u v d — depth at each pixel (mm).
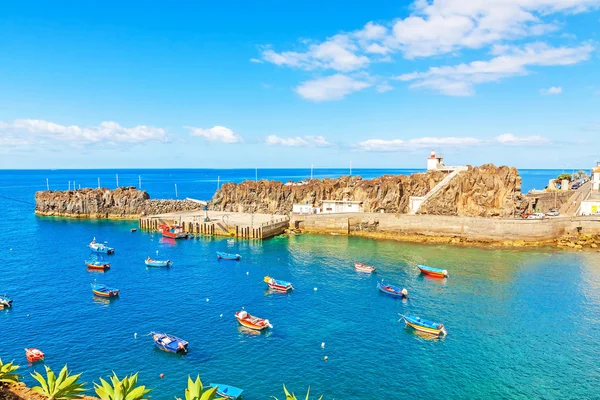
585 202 129500
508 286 80750
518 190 131750
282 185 165375
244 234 130250
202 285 82125
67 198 178000
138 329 60719
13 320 63688
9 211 195000
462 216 124250
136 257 106125
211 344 56281
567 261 99375
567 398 44625
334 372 49469
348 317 65812
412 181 144125
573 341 57469
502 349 55156
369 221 134125
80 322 63156
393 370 49969
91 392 43969
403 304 71375
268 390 45562
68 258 104062
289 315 66688
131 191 177000
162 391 44719
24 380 46375
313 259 103750
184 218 149750
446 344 56594
